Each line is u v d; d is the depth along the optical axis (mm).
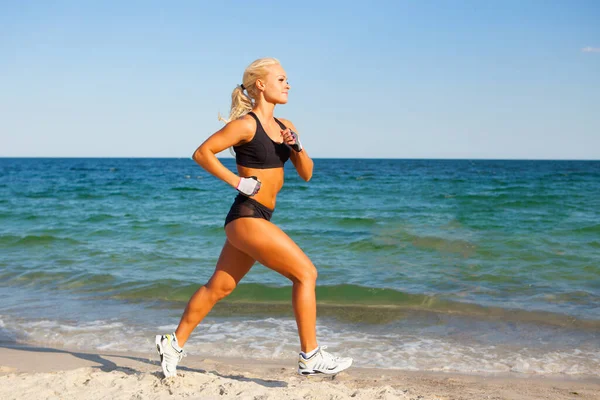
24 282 8203
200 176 49219
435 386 4195
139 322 6195
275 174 3270
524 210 17125
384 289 7418
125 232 13031
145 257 9961
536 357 5055
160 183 36125
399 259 9719
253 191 3096
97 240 11945
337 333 5820
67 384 3465
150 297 7344
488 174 49812
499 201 20094
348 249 10711
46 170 68562
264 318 6379
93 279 8281
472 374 4609
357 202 20547
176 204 20406
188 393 3275
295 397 3240
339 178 41969
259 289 7543
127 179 42812
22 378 3629
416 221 14633
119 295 7434
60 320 6262
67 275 8562
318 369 3207
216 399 3170
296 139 3287
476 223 14016
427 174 50344
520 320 6227
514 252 10188
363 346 5383
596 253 10023
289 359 4996
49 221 15117
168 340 3518
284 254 3145
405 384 4230
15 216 16188
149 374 3670
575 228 12906
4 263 9500
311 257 9992
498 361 4945
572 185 30391
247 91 3344
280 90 3277
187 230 13227
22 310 6691
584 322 6121
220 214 16812
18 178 44906
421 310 6656
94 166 91125
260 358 5027
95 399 3189
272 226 3199
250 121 3158
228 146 3129
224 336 5691
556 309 6637
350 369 4715
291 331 5867
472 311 6594
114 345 5379
